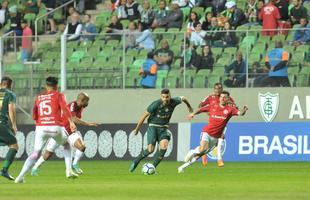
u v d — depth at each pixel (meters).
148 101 69.38
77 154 50.53
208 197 32.12
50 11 80.88
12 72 71.62
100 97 70.50
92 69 70.50
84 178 45.72
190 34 68.19
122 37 70.00
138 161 50.56
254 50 66.81
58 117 42.47
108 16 79.81
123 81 70.00
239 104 67.12
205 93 67.75
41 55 71.44
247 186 38.28
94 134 68.19
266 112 66.81
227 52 67.31
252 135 64.88
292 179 43.78
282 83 66.50
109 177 46.59
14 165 62.69
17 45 71.56
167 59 68.75
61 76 70.94
